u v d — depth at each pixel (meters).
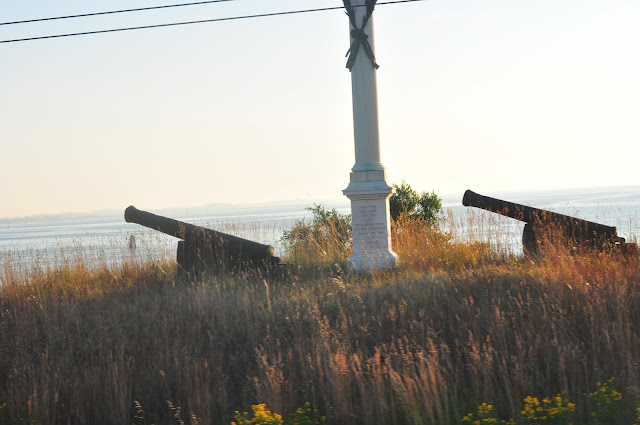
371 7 13.79
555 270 10.46
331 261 14.57
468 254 13.47
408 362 7.45
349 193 13.64
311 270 14.02
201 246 14.07
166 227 14.47
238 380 8.22
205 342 9.33
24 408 7.74
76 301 11.73
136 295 12.16
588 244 13.66
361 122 13.80
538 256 12.51
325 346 7.95
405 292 10.13
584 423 6.23
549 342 8.00
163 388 8.11
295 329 9.20
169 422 7.52
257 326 9.45
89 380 8.12
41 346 9.58
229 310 10.36
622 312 8.55
